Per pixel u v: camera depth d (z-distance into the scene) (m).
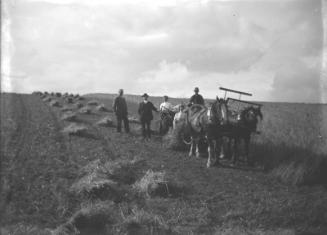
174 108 19.78
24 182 10.48
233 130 14.01
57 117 24.62
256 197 10.39
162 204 9.56
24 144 14.95
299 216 9.14
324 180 12.04
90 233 7.95
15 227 7.90
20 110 26.83
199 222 8.65
